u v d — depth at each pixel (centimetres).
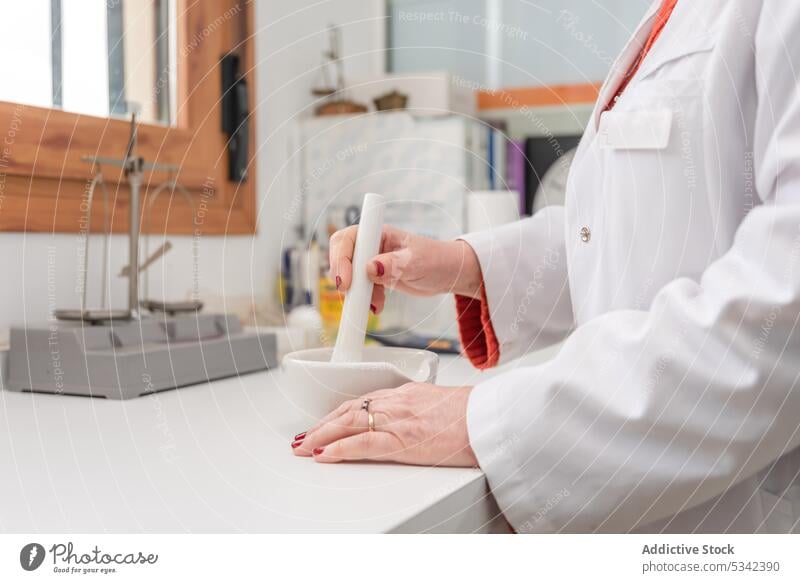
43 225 102
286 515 47
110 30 116
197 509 48
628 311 56
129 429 71
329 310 144
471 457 56
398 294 153
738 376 50
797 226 49
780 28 54
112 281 114
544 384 53
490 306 89
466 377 104
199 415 78
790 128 52
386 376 65
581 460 52
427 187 160
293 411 80
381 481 54
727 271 52
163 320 99
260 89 151
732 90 62
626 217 66
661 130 64
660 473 51
